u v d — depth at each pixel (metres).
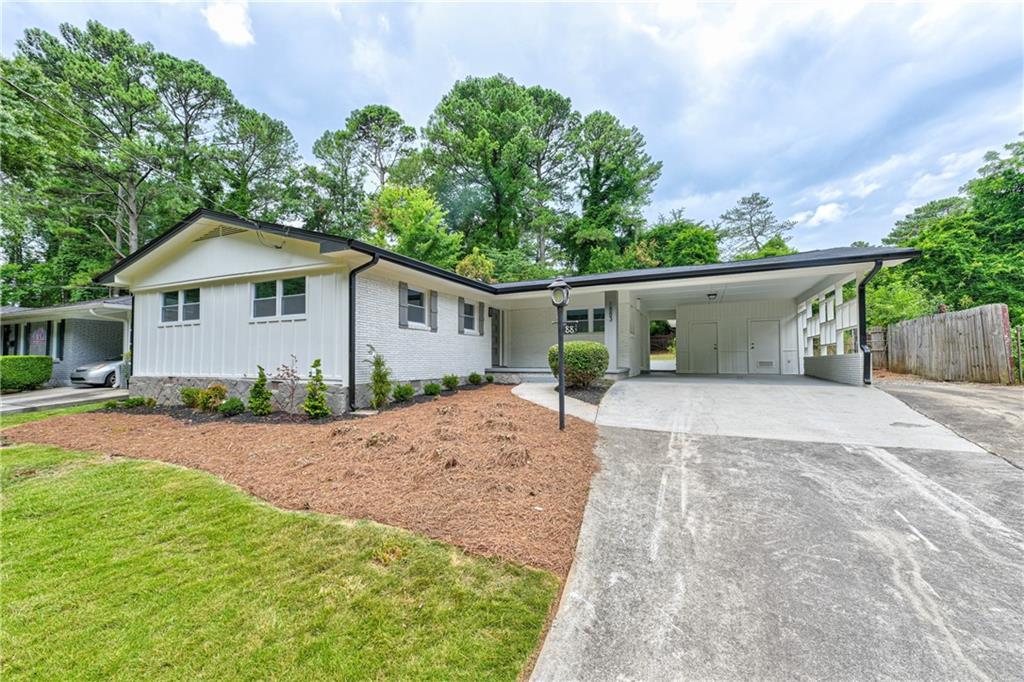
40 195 17.95
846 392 7.84
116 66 20.09
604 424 5.92
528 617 2.13
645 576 2.50
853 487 3.68
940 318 9.77
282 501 3.50
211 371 8.44
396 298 8.30
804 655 1.89
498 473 3.91
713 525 3.09
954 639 1.96
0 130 12.19
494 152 24.98
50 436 6.02
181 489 3.83
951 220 14.92
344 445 4.80
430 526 2.99
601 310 12.92
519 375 11.37
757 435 5.27
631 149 27.48
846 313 9.25
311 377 7.02
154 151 19.72
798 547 2.77
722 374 13.10
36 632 2.05
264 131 24.23
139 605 2.24
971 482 3.70
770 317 13.42
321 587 2.36
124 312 13.41
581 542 2.89
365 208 25.59
